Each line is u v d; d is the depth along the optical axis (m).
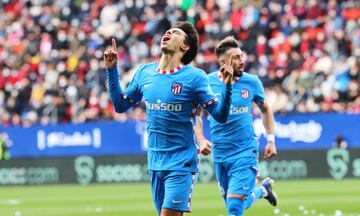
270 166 81.50
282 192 66.56
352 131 81.75
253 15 96.81
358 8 95.88
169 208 27.53
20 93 95.94
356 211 50.56
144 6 102.56
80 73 95.38
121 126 86.06
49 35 103.69
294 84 87.06
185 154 27.72
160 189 28.30
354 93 85.75
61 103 92.50
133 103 28.97
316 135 82.06
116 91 28.62
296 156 81.19
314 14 96.50
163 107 27.66
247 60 92.00
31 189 80.25
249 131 35.22
